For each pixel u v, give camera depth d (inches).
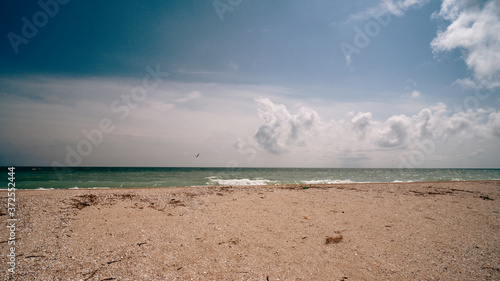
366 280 145.7
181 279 142.6
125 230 230.7
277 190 504.7
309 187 562.6
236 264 165.0
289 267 162.2
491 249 195.5
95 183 780.0
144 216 283.0
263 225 254.7
